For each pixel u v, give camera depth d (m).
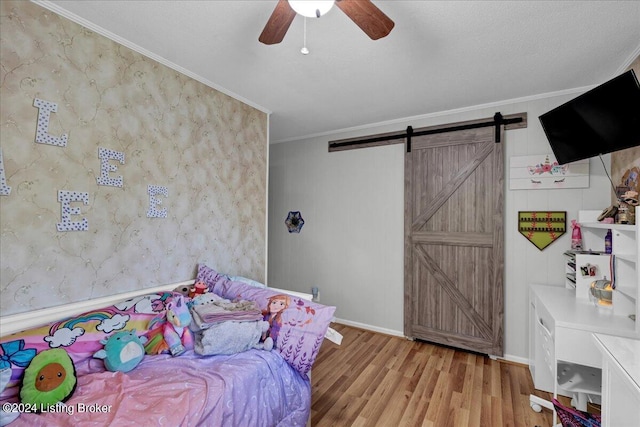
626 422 1.04
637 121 1.70
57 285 1.53
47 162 1.49
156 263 1.99
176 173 2.12
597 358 1.62
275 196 4.24
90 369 1.43
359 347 2.96
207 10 1.52
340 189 3.66
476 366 2.56
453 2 1.43
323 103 2.79
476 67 2.09
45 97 1.48
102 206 1.71
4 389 1.19
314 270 3.86
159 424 1.10
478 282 2.79
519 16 1.53
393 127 3.30
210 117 2.37
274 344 1.73
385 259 3.34
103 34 1.69
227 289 2.11
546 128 2.28
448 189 2.94
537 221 2.57
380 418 1.90
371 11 1.17
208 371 1.44
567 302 2.01
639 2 1.41
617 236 1.79
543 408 1.98
